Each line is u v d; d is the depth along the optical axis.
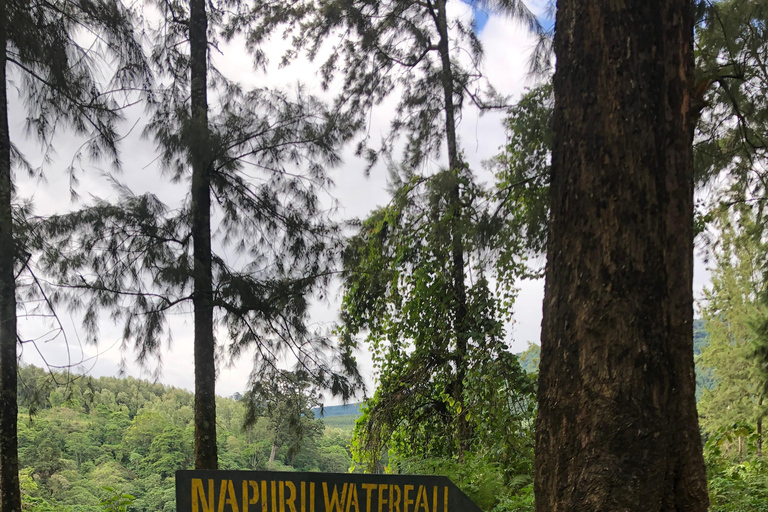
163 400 68.44
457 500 1.97
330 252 8.64
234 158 7.90
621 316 2.25
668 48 2.43
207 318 8.16
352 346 8.80
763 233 8.65
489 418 7.79
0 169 6.99
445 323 8.95
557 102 2.66
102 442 52.38
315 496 2.06
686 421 2.21
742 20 5.61
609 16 2.47
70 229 7.34
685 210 2.36
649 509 2.12
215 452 8.03
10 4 6.48
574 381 2.31
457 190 8.80
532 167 8.03
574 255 2.42
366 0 9.88
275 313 7.86
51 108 7.93
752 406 22.83
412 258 9.03
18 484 6.81
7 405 6.81
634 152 2.34
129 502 5.44
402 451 9.54
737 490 4.92
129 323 7.36
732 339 23.73
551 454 2.37
